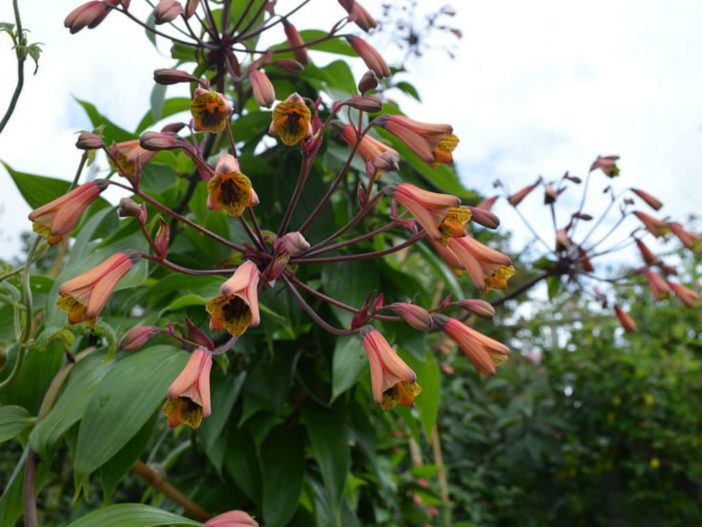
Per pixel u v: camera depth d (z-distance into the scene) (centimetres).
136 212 27
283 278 30
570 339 147
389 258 64
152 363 31
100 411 29
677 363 139
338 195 56
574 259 54
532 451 136
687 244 58
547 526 142
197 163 28
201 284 41
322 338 48
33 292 42
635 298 143
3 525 30
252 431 46
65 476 116
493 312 31
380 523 78
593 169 54
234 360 49
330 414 49
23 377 36
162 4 32
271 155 49
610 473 152
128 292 42
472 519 124
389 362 27
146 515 27
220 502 50
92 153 33
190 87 38
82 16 31
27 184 43
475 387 138
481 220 30
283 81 48
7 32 30
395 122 30
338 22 36
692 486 144
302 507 50
